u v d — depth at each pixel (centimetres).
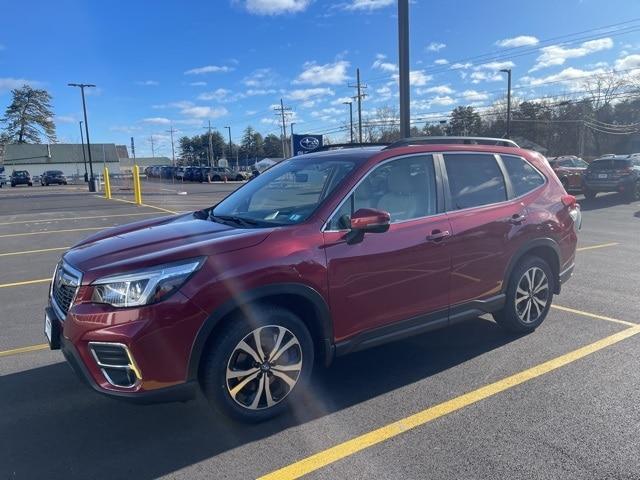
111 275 302
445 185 429
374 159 395
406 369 427
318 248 348
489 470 287
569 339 486
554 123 7862
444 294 417
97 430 339
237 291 315
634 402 362
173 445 320
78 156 9350
